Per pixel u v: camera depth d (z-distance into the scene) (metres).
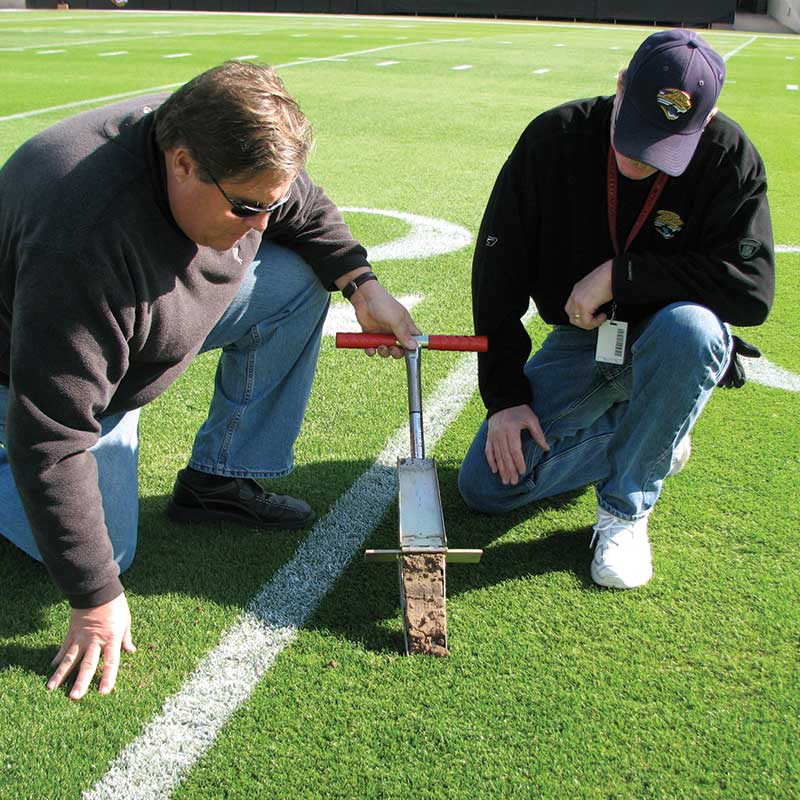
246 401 2.42
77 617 1.92
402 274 4.75
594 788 1.77
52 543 1.81
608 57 17.50
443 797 1.74
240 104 1.53
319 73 13.59
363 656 2.09
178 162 1.62
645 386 2.22
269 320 2.34
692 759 1.83
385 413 3.29
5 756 1.80
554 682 2.02
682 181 2.23
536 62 16.12
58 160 1.70
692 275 2.22
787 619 2.24
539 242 2.44
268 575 2.37
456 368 3.68
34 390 1.71
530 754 1.84
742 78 14.88
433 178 7.02
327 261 2.35
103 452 2.16
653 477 2.30
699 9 32.59
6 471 2.20
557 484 2.69
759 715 1.94
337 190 6.56
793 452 3.06
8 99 10.16
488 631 2.18
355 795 1.74
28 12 32.84
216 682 2.00
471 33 24.33
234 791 1.74
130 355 1.91
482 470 2.57
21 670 2.01
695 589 2.35
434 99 11.23
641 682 2.03
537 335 4.10
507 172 2.40
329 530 2.57
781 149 8.55
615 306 2.40
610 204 2.31
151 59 15.02
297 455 2.97
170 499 2.70
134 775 1.77
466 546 2.52
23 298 1.68
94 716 1.90
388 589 2.33
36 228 1.67
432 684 2.01
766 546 2.53
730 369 2.39
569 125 2.31
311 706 1.94
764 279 2.25
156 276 1.80
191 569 2.38
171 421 3.18
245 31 22.94
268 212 1.68
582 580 2.38
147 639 2.12
